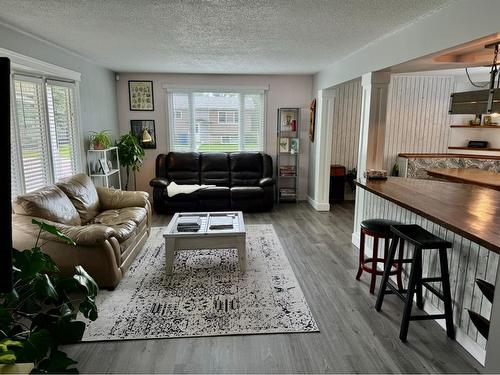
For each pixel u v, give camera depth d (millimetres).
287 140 6707
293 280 3436
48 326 1931
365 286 3328
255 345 2438
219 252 4156
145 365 2234
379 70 3725
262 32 3391
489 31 2145
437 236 2691
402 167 6406
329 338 2516
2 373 1358
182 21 3059
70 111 4605
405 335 2486
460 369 2205
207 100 6590
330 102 5895
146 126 6535
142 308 2898
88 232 3031
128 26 3236
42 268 1997
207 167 6367
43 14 2900
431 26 2754
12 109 3463
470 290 2355
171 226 3695
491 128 6250
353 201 6949
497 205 2660
